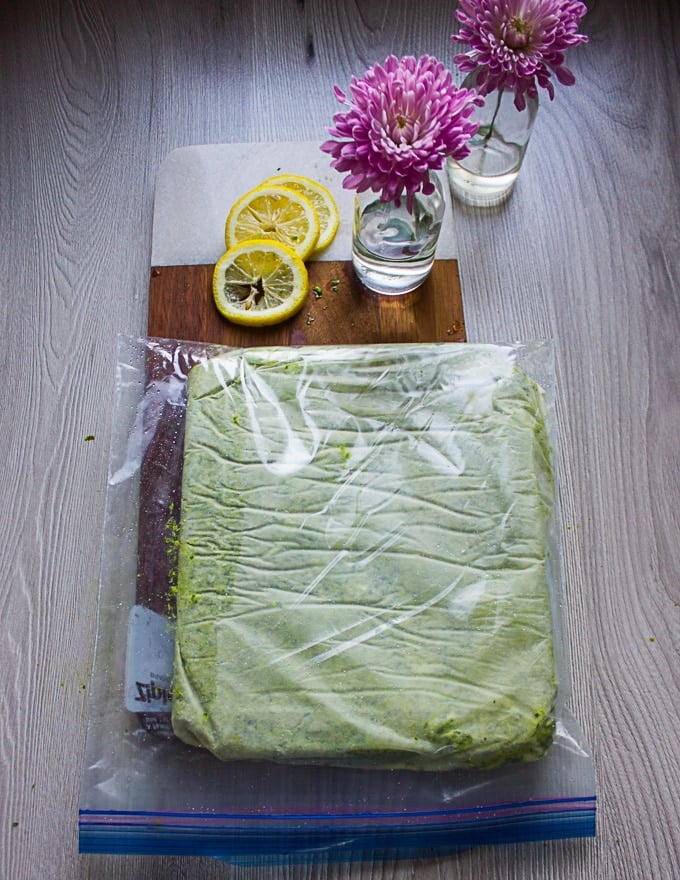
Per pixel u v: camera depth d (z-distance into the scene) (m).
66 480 1.08
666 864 0.93
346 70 1.29
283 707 0.85
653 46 1.30
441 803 0.90
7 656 1.00
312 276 1.12
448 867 0.92
